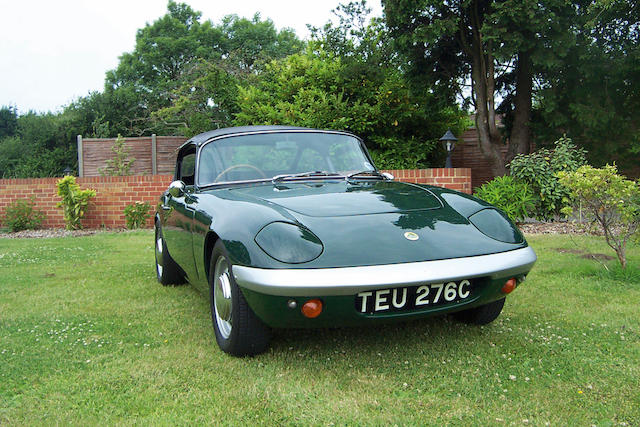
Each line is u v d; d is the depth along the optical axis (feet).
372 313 7.97
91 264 19.90
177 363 8.83
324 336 10.07
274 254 7.78
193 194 11.68
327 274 7.50
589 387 7.52
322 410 7.00
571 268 15.93
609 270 15.10
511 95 39.09
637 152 34.06
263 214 8.62
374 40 40.55
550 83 34.24
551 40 30.40
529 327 10.47
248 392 7.59
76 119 90.43
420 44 34.71
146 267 19.06
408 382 7.88
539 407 6.96
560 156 29.66
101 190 34.78
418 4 31.73
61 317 12.00
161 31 116.37
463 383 7.77
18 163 91.15
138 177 34.35
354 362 8.71
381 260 7.77
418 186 11.44
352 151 13.20
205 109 54.19
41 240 28.81
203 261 10.10
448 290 8.23
